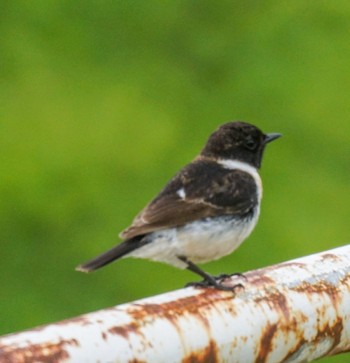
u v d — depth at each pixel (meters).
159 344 4.92
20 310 15.13
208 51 17.22
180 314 5.11
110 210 15.56
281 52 16.86
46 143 15.94
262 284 5.53
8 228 15.59
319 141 16.09
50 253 15.44
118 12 17.58
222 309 5.30
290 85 16.55
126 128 16.03
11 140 15.98
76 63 16.97
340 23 16.83
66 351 4.57
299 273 5.69
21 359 4.44
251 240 14.90
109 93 16.52
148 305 5.04
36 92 16.50
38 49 17.08
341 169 15.91
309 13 16.98
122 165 15.80
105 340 4.71
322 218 15.37
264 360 5.44
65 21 17.41
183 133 16.12
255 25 17.27
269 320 5.43
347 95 16.33
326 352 5.75
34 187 15.68
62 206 15.63
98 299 14.98
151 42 17.41
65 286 15.25
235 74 16.88
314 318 5.60
